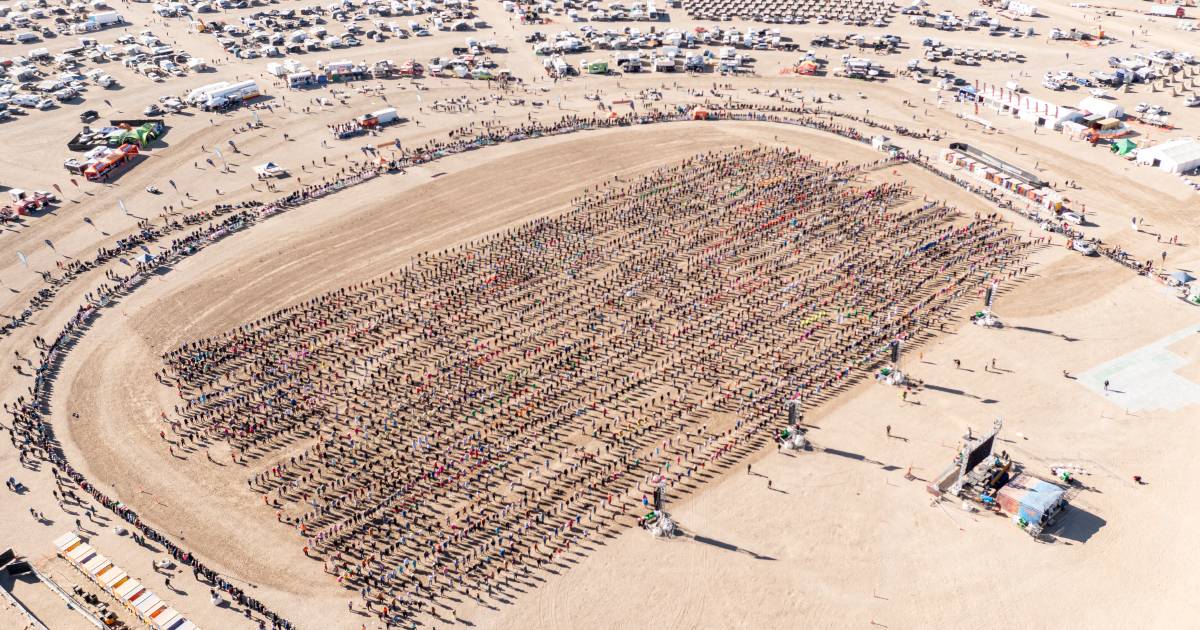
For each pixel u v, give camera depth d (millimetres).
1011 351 121812
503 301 135375
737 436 107812
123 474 102875
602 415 111375
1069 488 99438
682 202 164875
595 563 91500
